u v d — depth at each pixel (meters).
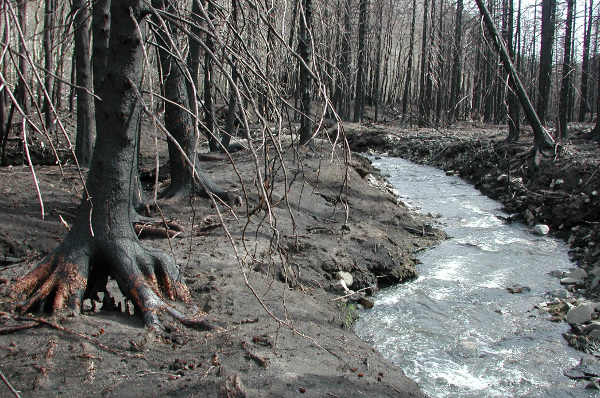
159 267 5.01
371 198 11.46
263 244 7.32
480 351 5.80
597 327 6.17
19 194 9.01
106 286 5.44
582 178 11.33
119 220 4.83
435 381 5.09
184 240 7.25
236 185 10.05
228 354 4.19
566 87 18.12
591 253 9.04
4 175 10.37
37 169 11.52
